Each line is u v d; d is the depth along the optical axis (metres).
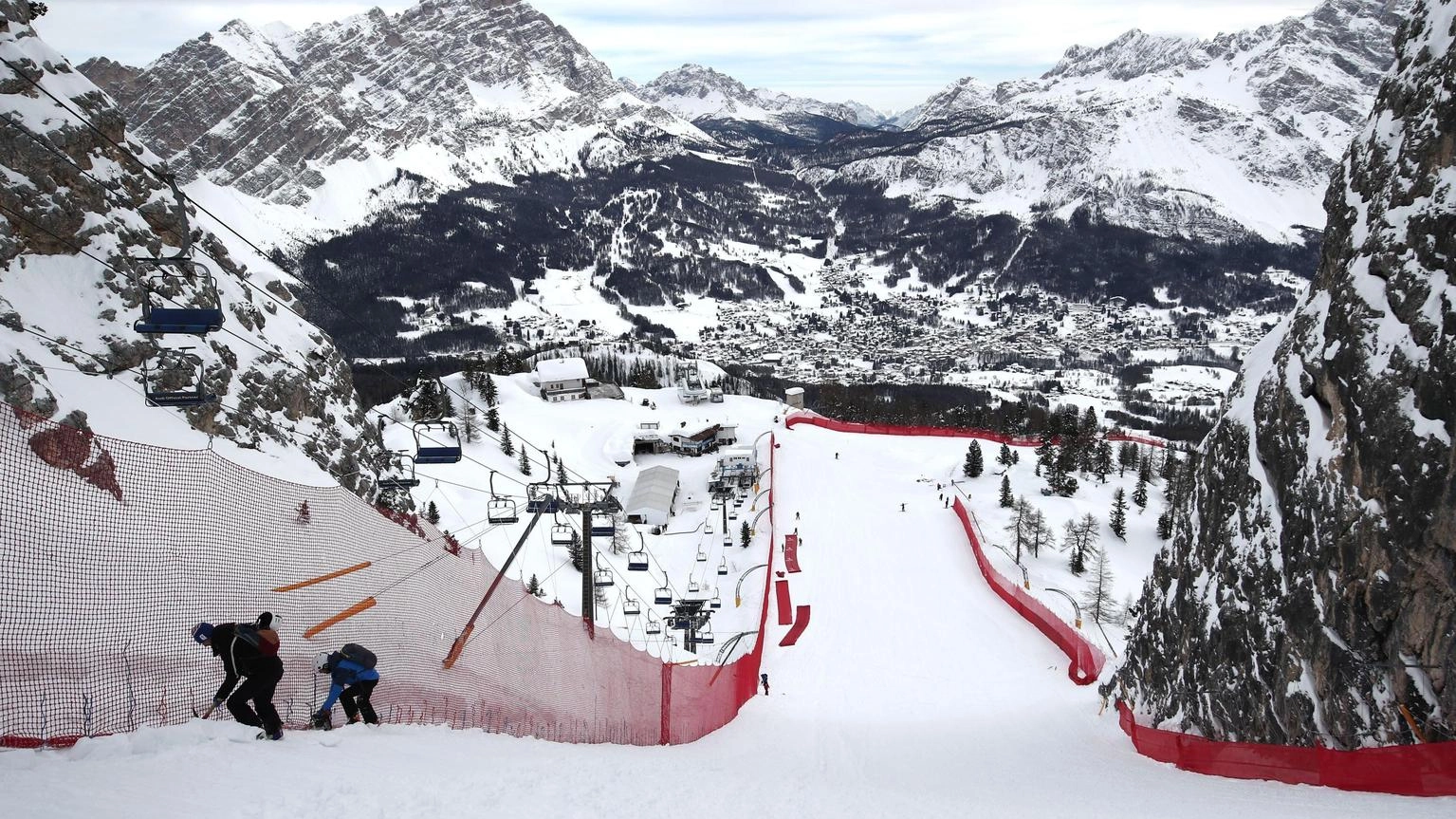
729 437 139.75
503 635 24.55
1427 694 21.66
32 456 15.10
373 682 16.77
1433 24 27.50
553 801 13.38
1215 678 29.36
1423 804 17.62
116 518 15.83
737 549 94.69
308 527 20.55
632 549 92.56
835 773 25.23
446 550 27.23
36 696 13.05
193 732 13.58
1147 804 18.66
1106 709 39.38
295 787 11.85
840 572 84.69
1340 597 24.38
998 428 180.50
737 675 42.88
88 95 36.47
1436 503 22.00
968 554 89.50
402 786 12.70
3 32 34.31
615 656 28.80
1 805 9.70
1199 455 35.28
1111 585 84.81
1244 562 29.16
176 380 32.84
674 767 20.39
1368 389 24.91
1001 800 19.02
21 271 30.98
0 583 13.69
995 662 57.53
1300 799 19.09
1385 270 25.75
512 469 112.44
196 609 16.31
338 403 45.16
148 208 37.59
